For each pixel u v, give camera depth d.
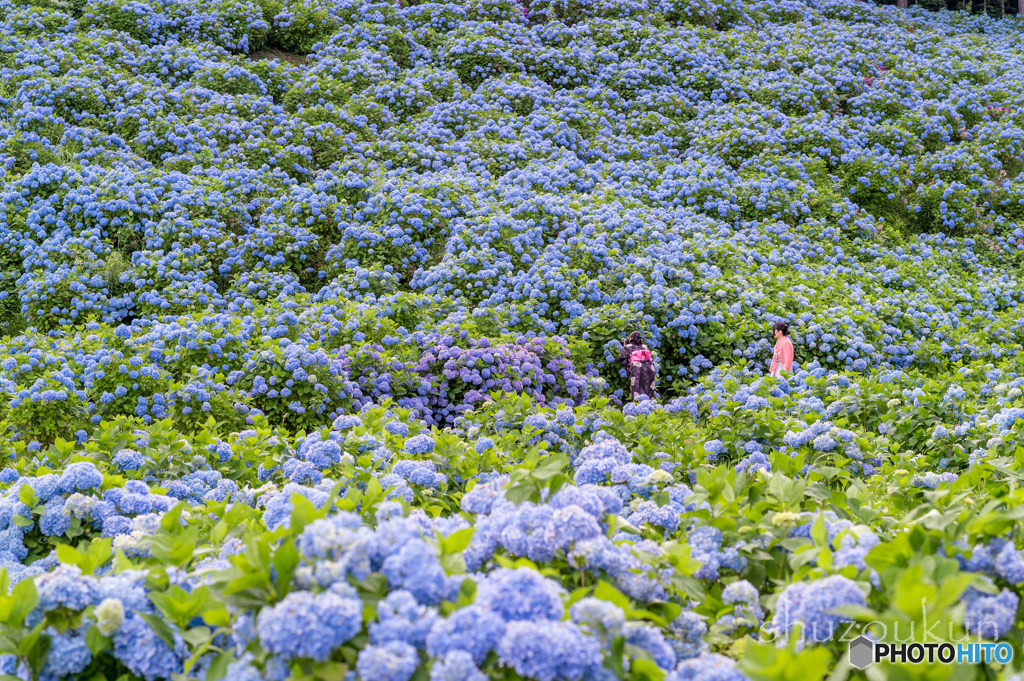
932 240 18.34
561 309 13.20
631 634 2.77
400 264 14.13
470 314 12.41
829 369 12.84
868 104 23.38
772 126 21.23
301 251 14.13
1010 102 24.80
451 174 16.88
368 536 2.88
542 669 2.46
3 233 13.35
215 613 2.89
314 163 17.28
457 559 3.06
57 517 4.45
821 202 18.19
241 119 17.84
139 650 3.00
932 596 2.61
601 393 11.52
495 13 26.30
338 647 2.60
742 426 7.30
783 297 13.94
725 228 16.56
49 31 20.91
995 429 7.26
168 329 10.26
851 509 4.37
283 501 4.10
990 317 15.07
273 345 10.01
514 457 6.54
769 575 3.82
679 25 27.84
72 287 12.36
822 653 2.40
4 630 2.95
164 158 16.47
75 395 8.69
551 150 19.00
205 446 6.20
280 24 23.91
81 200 13.80
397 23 24.62
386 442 6.41
